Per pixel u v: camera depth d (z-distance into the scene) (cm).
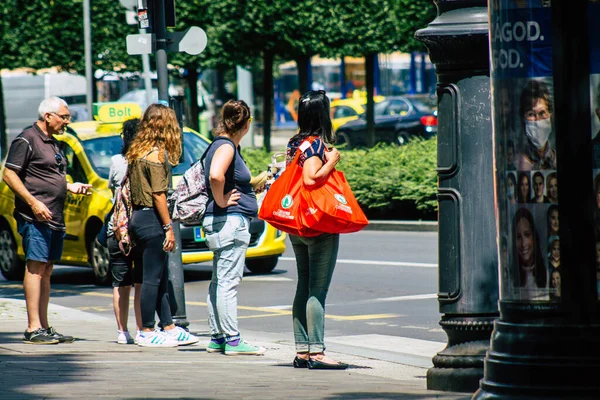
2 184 4175
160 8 2612
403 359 2289
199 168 2241
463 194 1834
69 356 2197
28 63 7631
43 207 2381
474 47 1791
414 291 3459
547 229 1394
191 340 2442
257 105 14538
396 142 10144
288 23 7425
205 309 3228
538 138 1395
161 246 2372
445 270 1852
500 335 1421
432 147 6244
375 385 1870
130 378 1884
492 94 1441
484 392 1424
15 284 3984
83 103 9500
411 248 4644
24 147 2397
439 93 1839
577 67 1373
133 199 2356
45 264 2442
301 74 9500
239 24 7438
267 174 2280
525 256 1405
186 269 4159
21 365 2042
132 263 2467
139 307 2470
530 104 1397
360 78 16150
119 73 7844
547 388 1368
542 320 1391
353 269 3991
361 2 7512
